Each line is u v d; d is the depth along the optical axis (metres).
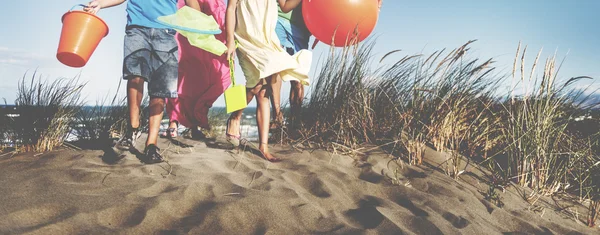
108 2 2.80
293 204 2.05
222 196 2.06
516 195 2.73
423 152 3.19
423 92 3.48
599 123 3.47
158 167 2.49
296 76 3.02
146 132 4.09
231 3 2.97
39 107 3.26
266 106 3.07
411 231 1.92
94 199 1.88
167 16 2.88
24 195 1.88
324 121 3.70
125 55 2.74
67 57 2.62
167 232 1.68
